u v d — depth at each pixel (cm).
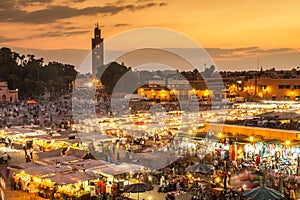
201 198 2492
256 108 5438
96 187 2666
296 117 4084
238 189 2561
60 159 2991
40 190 2641
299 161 2970
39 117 7569
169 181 2786
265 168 2962
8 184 2909
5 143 4434
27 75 17775
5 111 8662
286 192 2469
